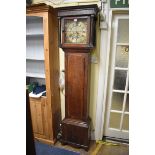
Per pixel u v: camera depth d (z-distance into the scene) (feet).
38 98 7.27
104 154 7.11
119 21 6.68
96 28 6.59
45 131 7.66
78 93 6.82
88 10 5.63
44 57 6.77
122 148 7.51
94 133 7.98
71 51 6.42
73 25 6.12
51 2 6.98
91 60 6.98
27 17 6.90
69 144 7.54
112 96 7.67
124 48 6.96
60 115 8.38
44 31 6.38
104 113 7.70
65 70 6.73
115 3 6.11
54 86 7.36
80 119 7.13
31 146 3.56
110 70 7.32
